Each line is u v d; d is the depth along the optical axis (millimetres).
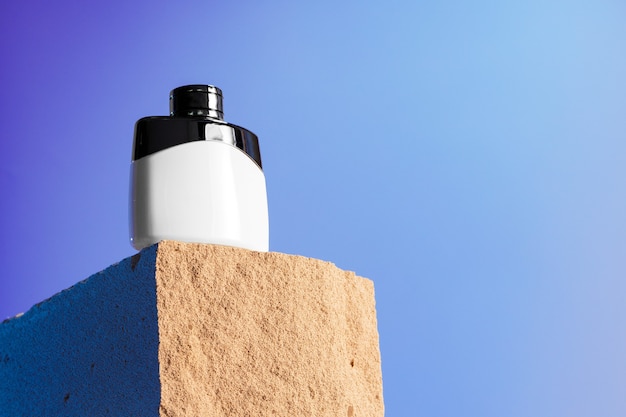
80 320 929
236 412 869
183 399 833
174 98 994
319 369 944
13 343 1013
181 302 855
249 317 898
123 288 882
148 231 933
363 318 1076
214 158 953
